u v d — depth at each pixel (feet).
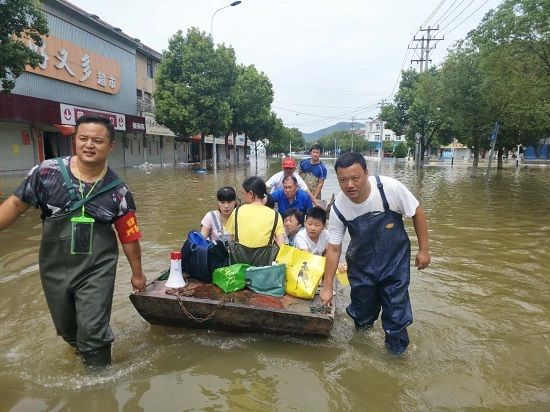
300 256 13.82
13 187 50.06
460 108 68.23
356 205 11.54
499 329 13.64
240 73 118.62
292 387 10.21
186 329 13.17
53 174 10.01
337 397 9.87
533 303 15.83
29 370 10.77
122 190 10.62
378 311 12.72
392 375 10.83
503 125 72.84
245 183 14.76
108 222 10.46
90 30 78.48
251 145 270.67
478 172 98.02
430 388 10.32
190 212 34.27
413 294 16.63
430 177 81.20
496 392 10.22
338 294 16.84
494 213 35.86
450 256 22.13
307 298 13.03
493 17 47.96
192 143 146.10
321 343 12.41
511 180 72.38
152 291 12.86
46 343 12.24
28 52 39.65
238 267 13.50
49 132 74.33
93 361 10.57
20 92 62.39
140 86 102.73
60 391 9.88
